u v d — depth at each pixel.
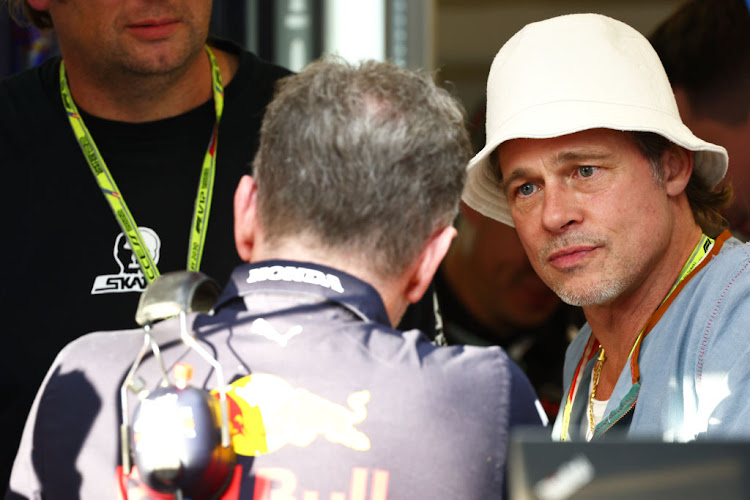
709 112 7.39
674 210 5.47
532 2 18.23
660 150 5.35
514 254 10.21
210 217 6.66
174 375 3.62
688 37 7.40
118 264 6.55
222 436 3.53
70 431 3.85
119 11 6.10
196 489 3.49
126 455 3.54
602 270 5.28
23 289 6.47
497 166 5.80
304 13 9.31
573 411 6.07
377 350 3.81
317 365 3.75
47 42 9.34
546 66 5.42
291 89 4.00
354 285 3.88
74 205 6.62
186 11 6.22
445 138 3.97
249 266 3.97
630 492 2.46
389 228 3.89
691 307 5.16
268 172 3.94
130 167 6.68
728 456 2.44
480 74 18.62
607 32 5.53
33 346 6.40
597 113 5.21
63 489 3.82
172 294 3.76
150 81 6.39
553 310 10.34
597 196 5.25
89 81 6.60
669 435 4.99
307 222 3.88
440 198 3.97
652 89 5.42
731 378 4.79
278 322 3.83
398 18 9.37
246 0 9.27
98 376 3.91
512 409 3.83
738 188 7.51
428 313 6.72
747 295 4.94
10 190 6.61
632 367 5.38
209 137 6.84
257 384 3.72
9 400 6.41
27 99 6.88
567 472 2.51
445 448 3.68
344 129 3.83
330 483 3.60
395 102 3.92
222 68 7.09
